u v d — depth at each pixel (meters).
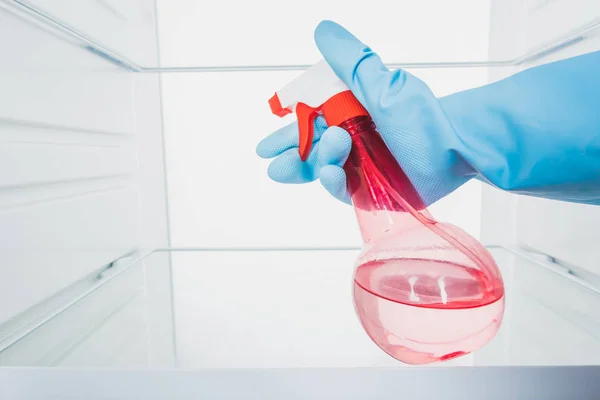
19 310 0.56
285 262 1.00
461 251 0.43
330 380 0.36
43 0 0.60
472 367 0.36
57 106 0.66
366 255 0.46
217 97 0.96
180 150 0.98
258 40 0.93
